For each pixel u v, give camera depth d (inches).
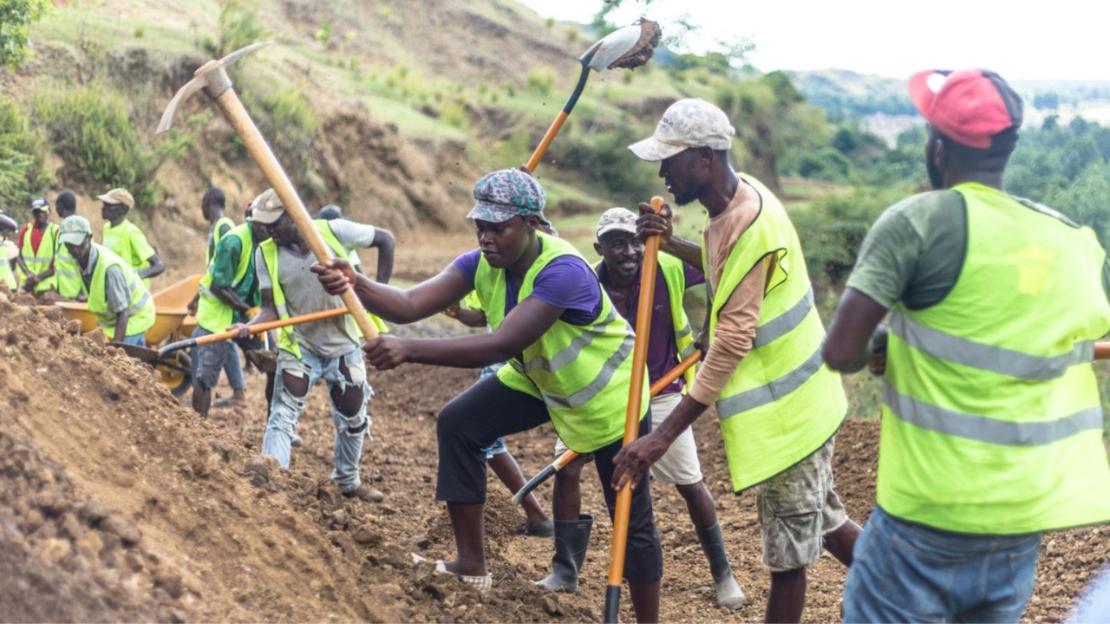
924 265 122.3
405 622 159.5
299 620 144.6
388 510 276.8
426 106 1205.1
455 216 1043.9
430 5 1598.2
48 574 117.8
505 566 204.4
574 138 1336.1
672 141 158.9
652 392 185.9
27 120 658.8
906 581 126.8
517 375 184.5
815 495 165.3
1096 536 221.9
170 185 747.4
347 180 953.5
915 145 1273.4
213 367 317.7
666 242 180.1
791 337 160.9
